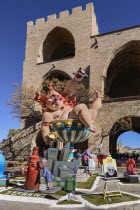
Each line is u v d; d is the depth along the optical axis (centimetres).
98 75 2919
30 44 3850
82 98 2703
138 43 2870
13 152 3033
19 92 2892
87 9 3475
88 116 822
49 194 719
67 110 920
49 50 3994
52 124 889
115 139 4188
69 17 3609
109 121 2552
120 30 2988
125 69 3741
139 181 1041
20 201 637
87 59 3228
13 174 1295
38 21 3928
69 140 894
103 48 3022
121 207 602
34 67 3659
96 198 688
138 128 4031
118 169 1988
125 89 3984
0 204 607
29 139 2995
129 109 2481
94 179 1095
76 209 581
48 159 864
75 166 815
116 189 862
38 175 784
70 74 3288
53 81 2916
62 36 3866
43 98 937
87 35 3338
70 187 648
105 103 2631
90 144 2548
